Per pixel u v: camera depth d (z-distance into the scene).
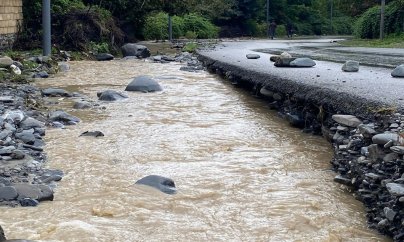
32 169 7.03
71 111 10.99
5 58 16.06
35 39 23.48
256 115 10.97
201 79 16.27
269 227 5.49
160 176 6.66
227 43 31.91
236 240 5.19
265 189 6.57
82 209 5.79
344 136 7.55
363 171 6.26
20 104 10.98
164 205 5.98
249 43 32.00
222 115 10.95
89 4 28.19
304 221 5.64
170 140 8.80
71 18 24.61
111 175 6.93
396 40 30.31
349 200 6.23
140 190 6.34
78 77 16.62
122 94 12.80
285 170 7.34
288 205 6.05
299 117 9.92
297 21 64.06
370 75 11.06
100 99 12.29
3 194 5.95
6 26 21.78
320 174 7.16
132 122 10.08
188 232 5.33
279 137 9.15
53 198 6.09
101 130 9.38
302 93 9.74
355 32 42.59
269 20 59.25
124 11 31.41
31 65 17.69
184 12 33.69
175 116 10.74
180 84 15.16
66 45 23.92
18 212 5.65
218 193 6.38
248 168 7.37
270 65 14.34
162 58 22.86
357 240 5.23
